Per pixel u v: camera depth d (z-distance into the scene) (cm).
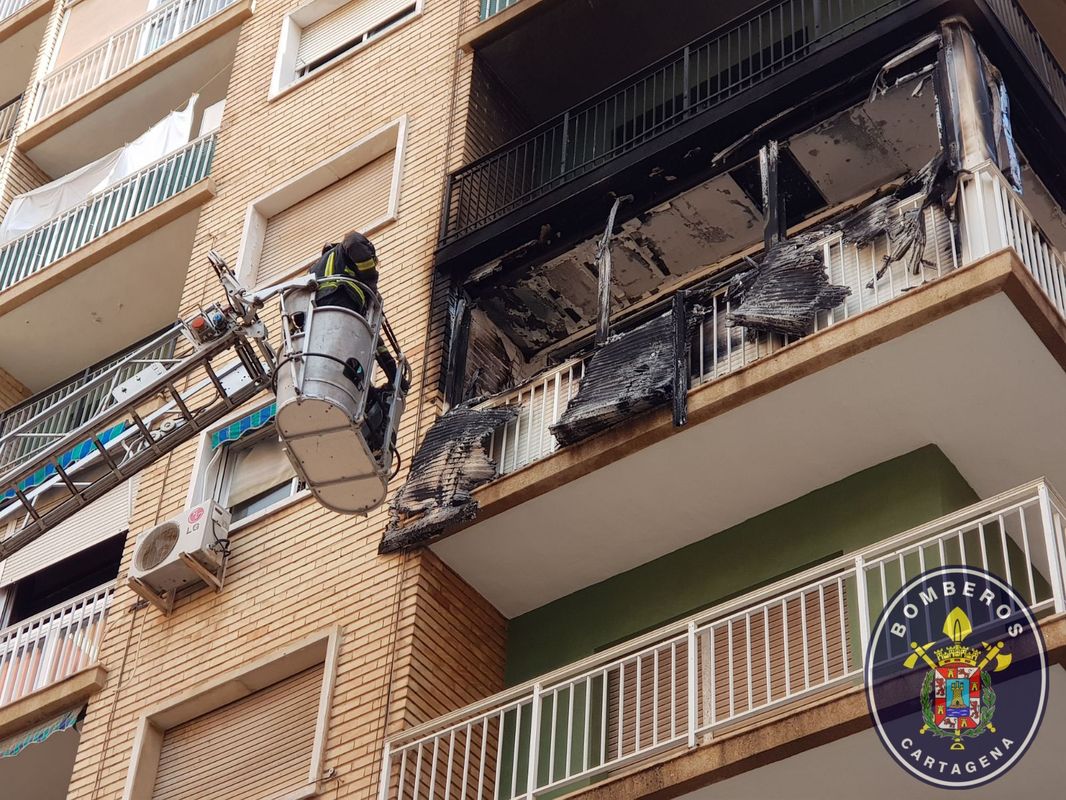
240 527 1672
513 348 1752
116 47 2528
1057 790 1122
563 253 1655
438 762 1416
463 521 1479
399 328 1691
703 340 1471
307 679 1528
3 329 2255
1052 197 1531
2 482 1488
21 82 2775
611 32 1873
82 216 2261
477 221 1708
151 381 1462
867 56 1498
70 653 1736
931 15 1466
